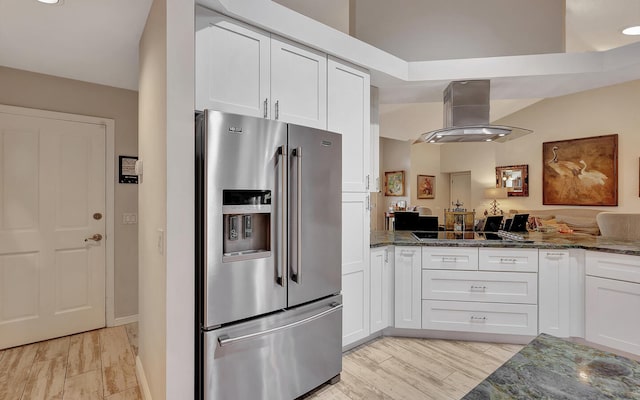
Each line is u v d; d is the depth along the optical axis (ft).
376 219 31.71
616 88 20.89
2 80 9.06
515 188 25.75
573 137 22.77
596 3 11.92
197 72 5.74
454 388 7.25
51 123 9.75
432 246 9.61
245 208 5.78
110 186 10.77
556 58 9.46
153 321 6.22
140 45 7.69
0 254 9.04
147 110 6.78
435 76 9.81
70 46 7.95
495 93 11.27
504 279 9.29
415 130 21.95
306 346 6.72
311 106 7.54
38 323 9.59
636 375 2.97
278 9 6.77
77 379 7.77
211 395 5.42
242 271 5.74
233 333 5.67
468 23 10.90
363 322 8.97
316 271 6.89
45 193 9.68
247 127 5.76
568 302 9.04
